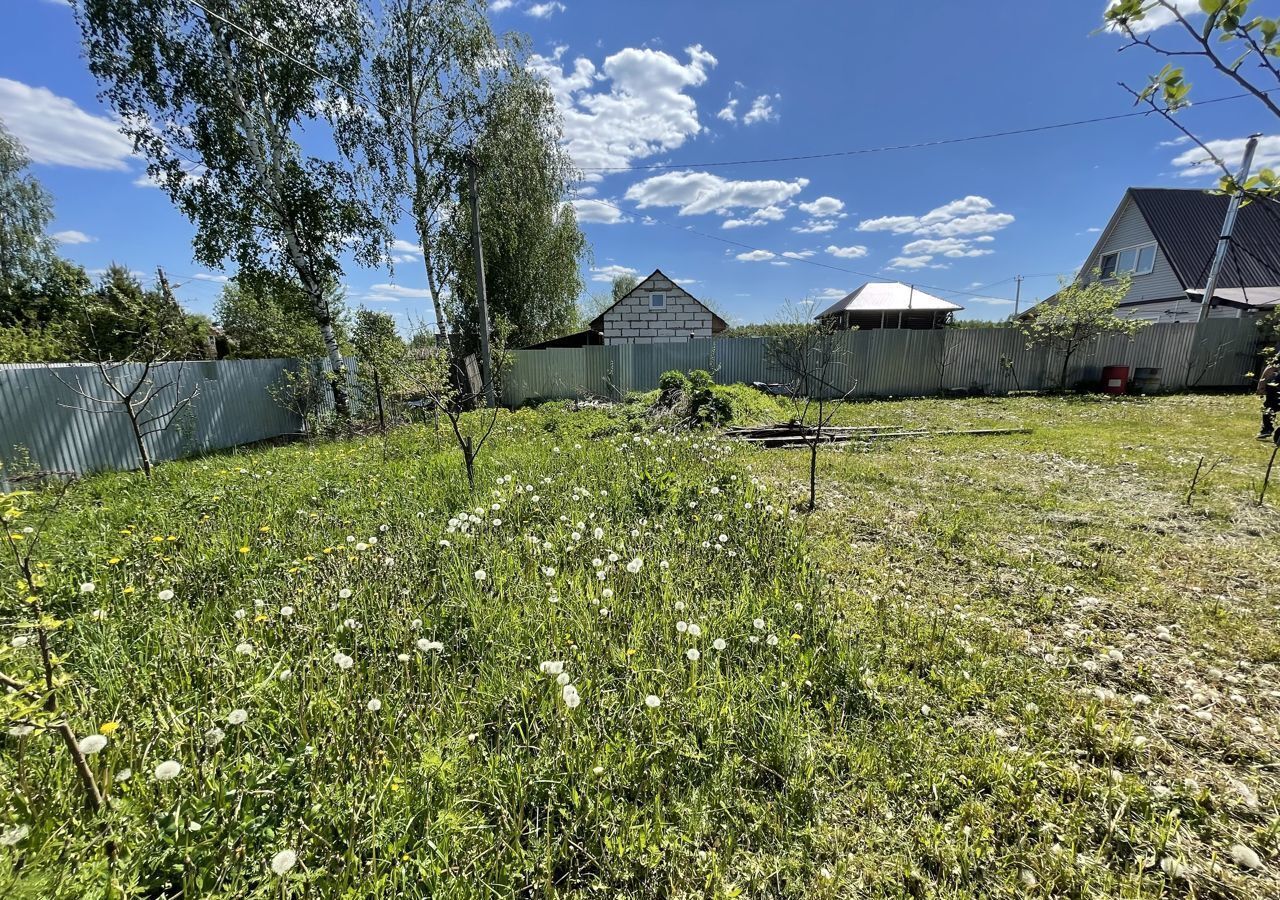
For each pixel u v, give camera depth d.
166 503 4.56
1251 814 1.84
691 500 4.46
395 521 4.04
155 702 1.97
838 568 3.77
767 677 2.33
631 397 11.81
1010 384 15.02
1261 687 2.53
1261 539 4.26
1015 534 4.45
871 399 14.12
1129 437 8.34
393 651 2.42
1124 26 1.21
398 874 1.40
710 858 1.59
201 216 10.53
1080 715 2.30
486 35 13.46
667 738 1.94
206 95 10.01
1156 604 3.29
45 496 4.98
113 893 1.21
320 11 10.70
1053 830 1.76
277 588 2.99
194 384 8.98
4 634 2.39
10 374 6.45
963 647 2.74
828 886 1.54
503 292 17.03
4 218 23.30
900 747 2.06
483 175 14.29
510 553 3.31
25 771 1.60
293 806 1.56
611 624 2.61
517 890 1.45
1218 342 14.24
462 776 1.71
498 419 10.05
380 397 10.44
